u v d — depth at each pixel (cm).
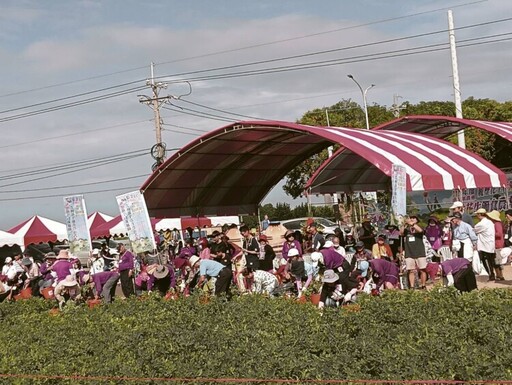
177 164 2850
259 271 2044
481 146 5941
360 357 1027
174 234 4472
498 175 2761
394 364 946
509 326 1144
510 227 2248
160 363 1070
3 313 2002
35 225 3722
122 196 2333
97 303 1989
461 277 1620
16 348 1340
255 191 3512
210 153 2862
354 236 3038
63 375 1077
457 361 914
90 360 1172
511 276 2295
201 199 3297
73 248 2495
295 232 2598
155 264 2267
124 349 1221
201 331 1269
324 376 939
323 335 1187
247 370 1006
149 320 1545
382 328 1245
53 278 2533
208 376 1014
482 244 2162
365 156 2309
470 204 3659
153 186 2956
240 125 2566
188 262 2341
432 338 1065
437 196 3791
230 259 1948
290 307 1566
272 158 3186
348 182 3491
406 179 2277
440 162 2536
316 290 1836
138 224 2325
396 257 2280
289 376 969
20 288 2692
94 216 4222
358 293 1672
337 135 2447
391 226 2394
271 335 1253
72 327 1567
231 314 1516
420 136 2966
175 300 1766
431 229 2220
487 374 883
